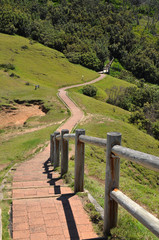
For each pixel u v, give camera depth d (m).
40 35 102.56
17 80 49.66
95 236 3.15
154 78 112.25
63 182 5.91
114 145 2.89
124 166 13.40
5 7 107.75
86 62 92.31
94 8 167.12
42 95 39.25
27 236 3.14
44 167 9.26
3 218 3.58
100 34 137.38
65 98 38.09
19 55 73.50
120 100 51.62
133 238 3.10
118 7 189.25
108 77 75.94
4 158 15.27
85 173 8.86
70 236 3.15
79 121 26.55
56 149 8.02
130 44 137.50
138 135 24.75
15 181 6.47
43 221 3.52
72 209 3.92
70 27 130.25
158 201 6.26
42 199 4.32
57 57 83.62
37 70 65.31
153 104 47.94
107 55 119.56
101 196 5.02
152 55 127.94
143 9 196.88
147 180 13.03
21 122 31.75
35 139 19.88
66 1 168.62
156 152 22.25
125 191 6.77
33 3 147.75
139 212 2.25
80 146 4.54
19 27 102.12
